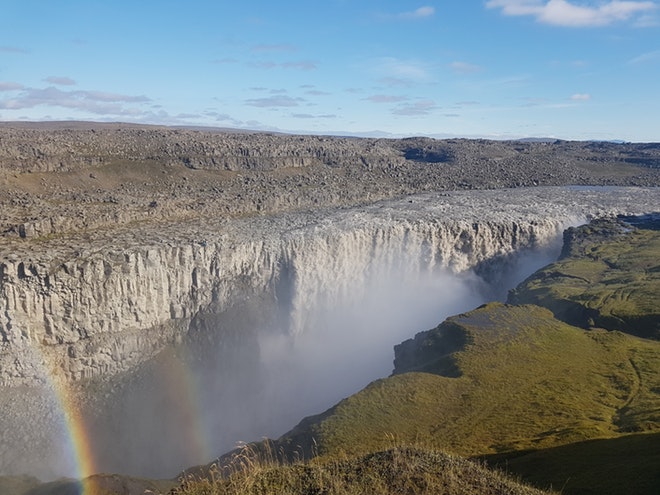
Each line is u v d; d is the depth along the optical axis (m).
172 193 164.12
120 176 173.75
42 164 161.12
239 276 124.69
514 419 59.78
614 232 157.38
